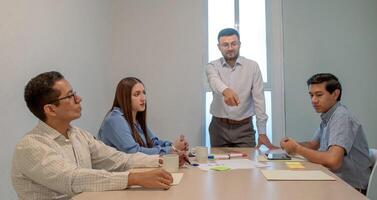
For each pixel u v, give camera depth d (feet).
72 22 8.79
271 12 11.23
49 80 4.43
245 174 4.67
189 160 5.80
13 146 6.36
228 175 4.62
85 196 3.60
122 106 7.23
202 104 11.27
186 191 3.77
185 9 11.43
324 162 5.47
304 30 11.06
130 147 6.57
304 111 10.98
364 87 10.86
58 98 4.42
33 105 4.46
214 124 8.99
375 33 10.83
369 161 6.17
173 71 11.44
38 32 7.20
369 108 10.83
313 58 11.02
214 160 5.87
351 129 5.91
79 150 4.78
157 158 5.32
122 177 3.86
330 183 4.08
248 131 8.71
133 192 3.74
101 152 5.24
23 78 6.66
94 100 10.19
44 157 3.94
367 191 5.15
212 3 11.48
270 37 11.23
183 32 11.42
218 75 8.75
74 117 4.59
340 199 3.40
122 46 11.64
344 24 10.95
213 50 11.38
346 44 10.94
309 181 4.19
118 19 11.66
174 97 11.41
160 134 11.43
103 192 3.76
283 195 3.56
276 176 4.47
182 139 6.89
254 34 11.32
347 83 10.92
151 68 11.52
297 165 5.29
